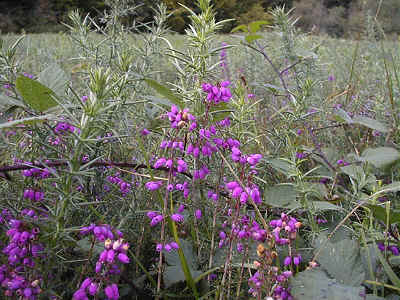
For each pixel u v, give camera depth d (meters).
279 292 0.20
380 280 0.23
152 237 0.27
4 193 0.25
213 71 0.28
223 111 0.26
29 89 0.21
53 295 0.20
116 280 0.23
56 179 0.21
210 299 0.23
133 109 0.34
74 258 0.25
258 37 0.45
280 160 0.31
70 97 0.28
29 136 0.25
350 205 0.29
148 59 0.35
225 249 0.25
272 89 0.42
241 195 0.21
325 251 0.24
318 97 0.46
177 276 0.24
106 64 0.36
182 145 0.23
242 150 0.28
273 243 0.19
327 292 0.20
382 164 0.33
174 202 0.32
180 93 0.28
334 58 0.89
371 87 0.65
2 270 0.19
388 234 0.27
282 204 0.28
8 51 0.26
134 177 0.30
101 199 0.28
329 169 0.38
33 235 0.19
